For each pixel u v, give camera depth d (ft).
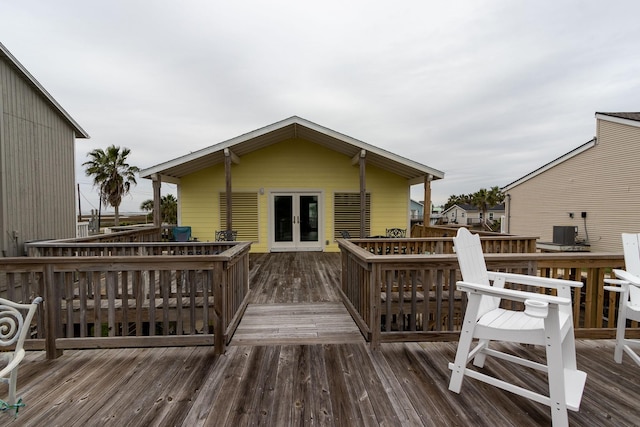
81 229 26.35
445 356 7.92
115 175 57.21
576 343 8.58
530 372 7.00
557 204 42.55
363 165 23.24
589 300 8.92
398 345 8.57
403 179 28.63
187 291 12.05
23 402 5.91
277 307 12.24
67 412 5.61
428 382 6.65
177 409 5.72
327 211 28.27
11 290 7.98
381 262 8.25
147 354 8.08
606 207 36.14
